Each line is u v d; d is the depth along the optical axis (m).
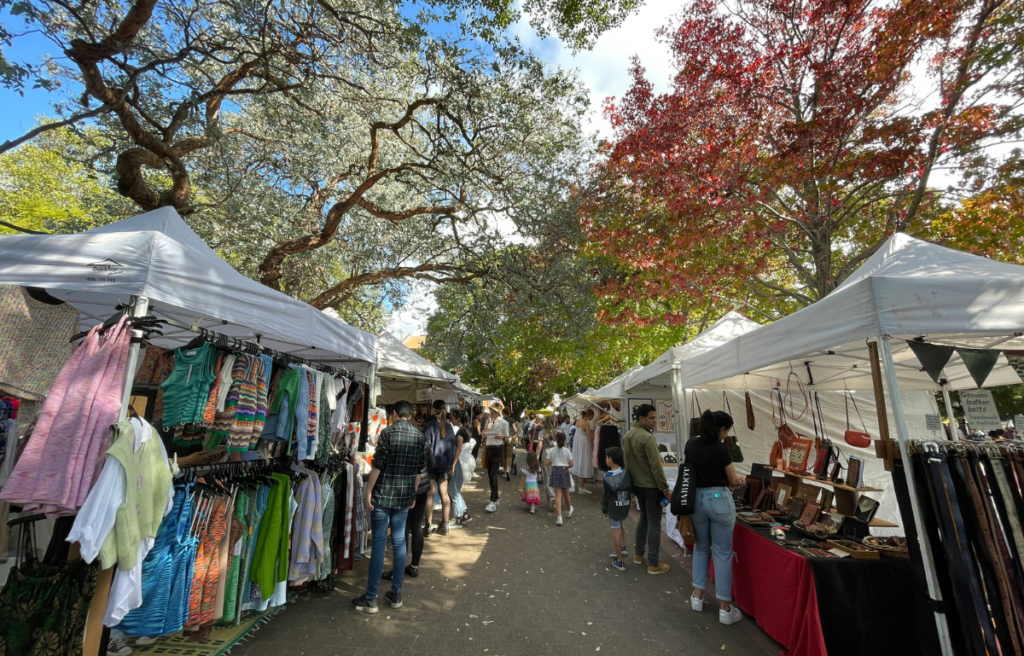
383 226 12.40
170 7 6.61
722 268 9.36
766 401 8.23
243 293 3.70
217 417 3.45
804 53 8.06
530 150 9.80
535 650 3.82
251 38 7.24
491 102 8.95
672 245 9.53
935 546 2.87
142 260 2.87
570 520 8.64
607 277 11.91
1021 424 3.57
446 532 7.27
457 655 3.71
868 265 4.25
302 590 4.75
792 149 7.75
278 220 10.11
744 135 8.80
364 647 3.77
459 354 11.43
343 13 7.70
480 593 4.97
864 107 7.73
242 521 3.69
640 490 5.83
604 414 11.70
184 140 7.89
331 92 9.07
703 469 4.60
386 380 12.45
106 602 2.61
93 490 2.46
